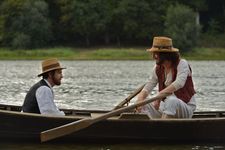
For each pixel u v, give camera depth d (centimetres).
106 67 7356
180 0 12900
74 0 11975
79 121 1184
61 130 1179
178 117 1265
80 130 1232
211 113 1405
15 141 1241
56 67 1230
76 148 1203
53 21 12219
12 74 5431
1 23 11619
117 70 6506
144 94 1317
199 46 11431
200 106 2238
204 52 11044
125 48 11644
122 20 11962
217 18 12988
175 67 1267
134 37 12125
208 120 1238
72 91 3095
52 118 1208
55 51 10631
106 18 11869
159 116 1307
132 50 10494
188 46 11156
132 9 11925
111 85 3734
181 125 1230
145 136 1238
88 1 11975
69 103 2333
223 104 2330
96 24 11775
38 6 11669
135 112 1273
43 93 1225
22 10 11581
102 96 2736
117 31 12031
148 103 1234
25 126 1219
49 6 12362
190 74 1284
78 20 11862
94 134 1235
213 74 5612
